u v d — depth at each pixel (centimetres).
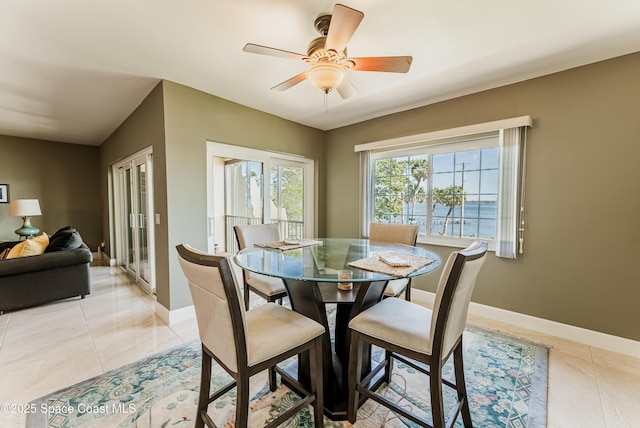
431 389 127
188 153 284
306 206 435
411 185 355
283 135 380
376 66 179
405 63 175
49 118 387
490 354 221
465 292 134
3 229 487
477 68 242
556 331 251
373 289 179
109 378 190
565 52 217
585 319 238
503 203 270
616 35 195
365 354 183
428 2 164
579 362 210
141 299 345
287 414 133
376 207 390
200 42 204
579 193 238
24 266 300
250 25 184
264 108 344
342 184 423
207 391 141
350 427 151
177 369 200
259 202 378
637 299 217
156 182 289
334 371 179
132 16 175
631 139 216
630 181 217
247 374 121
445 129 310
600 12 172
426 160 342
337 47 161
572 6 167
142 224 382
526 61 230
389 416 160
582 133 235
